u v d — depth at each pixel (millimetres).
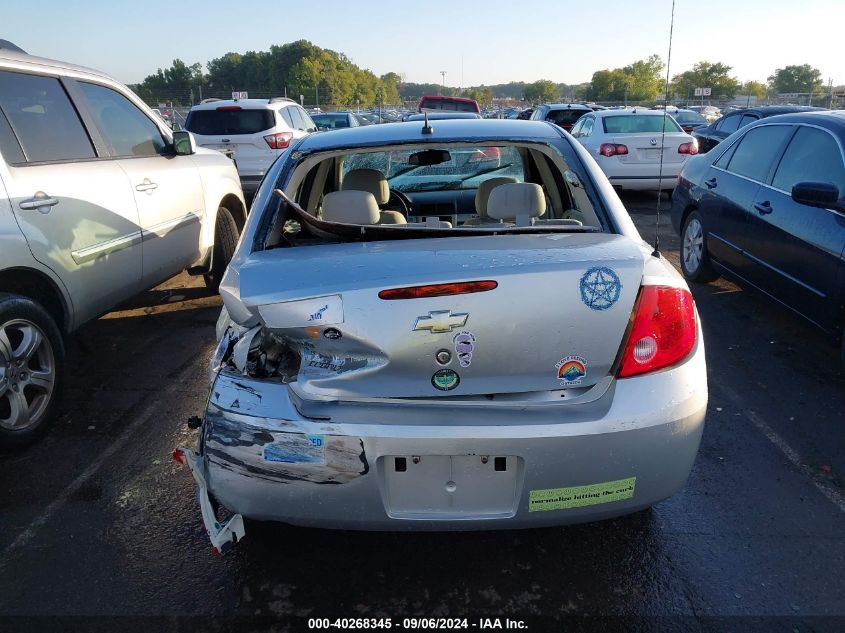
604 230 2502
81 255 3803
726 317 5285
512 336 1966
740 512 2814
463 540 2654
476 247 2189
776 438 3430
